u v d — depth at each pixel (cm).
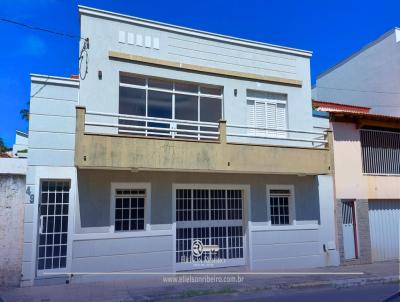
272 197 1397
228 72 1392
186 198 1268
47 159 1079
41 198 1078
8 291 965
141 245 1155
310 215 1421
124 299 888
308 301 884
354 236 1487
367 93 2255
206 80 1361
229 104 1388
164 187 1218
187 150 1147
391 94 2098
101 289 987
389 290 1028
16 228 1033
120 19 1251
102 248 1102
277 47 1495
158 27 1305
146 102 1279
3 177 1041
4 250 1018
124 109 1243
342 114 1495
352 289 1052
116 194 1161
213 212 1303
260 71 1457
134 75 1264
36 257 1039
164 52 1306
